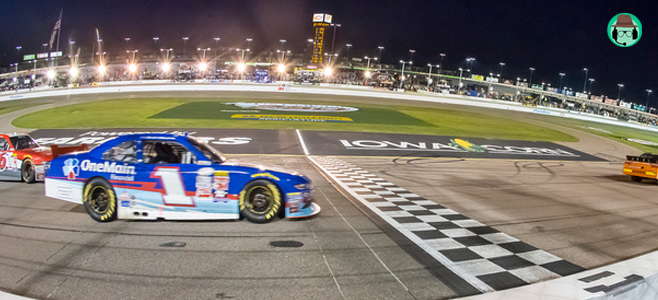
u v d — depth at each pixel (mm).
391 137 24000
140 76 88375
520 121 44250
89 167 5605
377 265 4215
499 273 4160
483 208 7637
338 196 8039
